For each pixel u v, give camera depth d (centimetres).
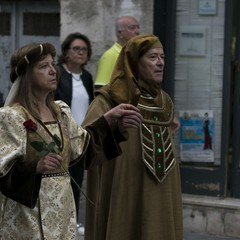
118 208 431
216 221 674
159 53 439
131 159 432
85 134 385
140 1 716
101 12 740
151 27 714
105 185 441
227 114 697
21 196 346
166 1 708
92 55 745
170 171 438
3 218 362
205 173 704
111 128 399
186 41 711
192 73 711
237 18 692
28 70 367
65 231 365
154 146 434
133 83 428
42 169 346
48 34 867
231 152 707
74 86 652
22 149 353
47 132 363
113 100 436
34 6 870
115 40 737
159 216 430
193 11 705
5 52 888
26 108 363
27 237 355
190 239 659
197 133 712
